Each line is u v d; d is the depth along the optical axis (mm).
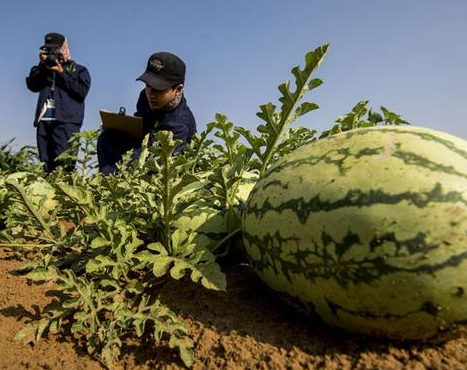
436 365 1561
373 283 1547
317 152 1802
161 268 1944
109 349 1690
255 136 2463
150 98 4805
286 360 1635
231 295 2121
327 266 1626
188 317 1945
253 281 2281
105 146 5230
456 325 1561
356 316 1645
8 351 1739
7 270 2568
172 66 4727
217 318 1926
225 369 1623
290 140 2766
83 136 4973
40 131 7012
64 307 1799
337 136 1838
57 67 6668
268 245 1813
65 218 2572
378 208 1535
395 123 3270
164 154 1943
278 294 1919
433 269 1485
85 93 7012
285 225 1732
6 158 6898
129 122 4871
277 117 3029
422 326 1575
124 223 2059
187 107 5156
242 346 1722
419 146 1635
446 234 1481
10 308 2055
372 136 1738
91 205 2037
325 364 1594
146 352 1773
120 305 1853
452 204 1502
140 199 2473
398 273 1508
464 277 1483
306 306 1791
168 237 2090
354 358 1622
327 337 1772
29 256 2859
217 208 2396
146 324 1921
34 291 2258
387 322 1601
